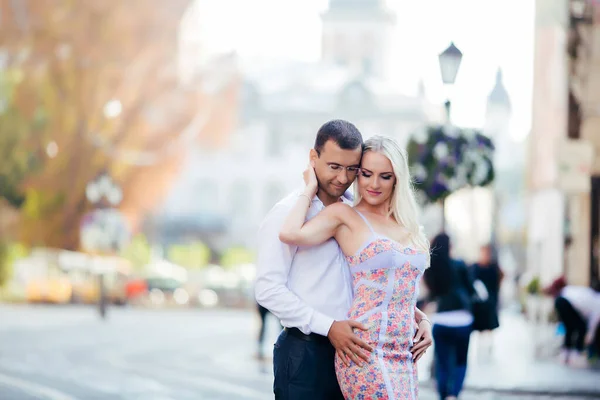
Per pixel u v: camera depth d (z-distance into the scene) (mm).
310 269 6082
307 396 6066
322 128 6113
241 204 106875
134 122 57625
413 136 18203
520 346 26016
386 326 5926
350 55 140750
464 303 11945
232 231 106000
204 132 61188
